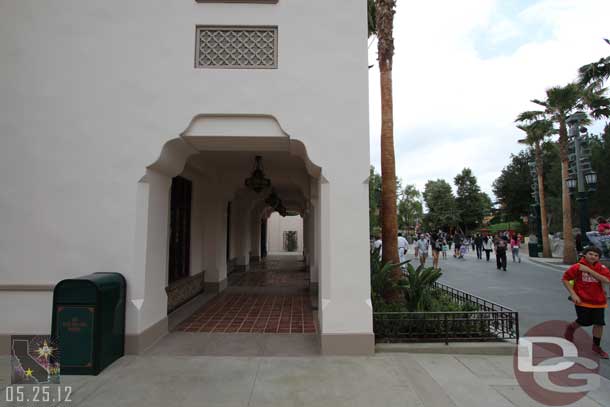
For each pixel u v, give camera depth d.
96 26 5.14
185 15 5.18
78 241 4.94
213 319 6.77
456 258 22.70
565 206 17.64
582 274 5.23
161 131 5.04
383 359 4.70
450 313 5.16
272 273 14.11
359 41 5.21
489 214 59.28
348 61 5.18
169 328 6.09
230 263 13.40
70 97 5.06
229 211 13.33
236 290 10.11
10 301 4.86
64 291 4.21
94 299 4.21
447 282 12.08
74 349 4.16
